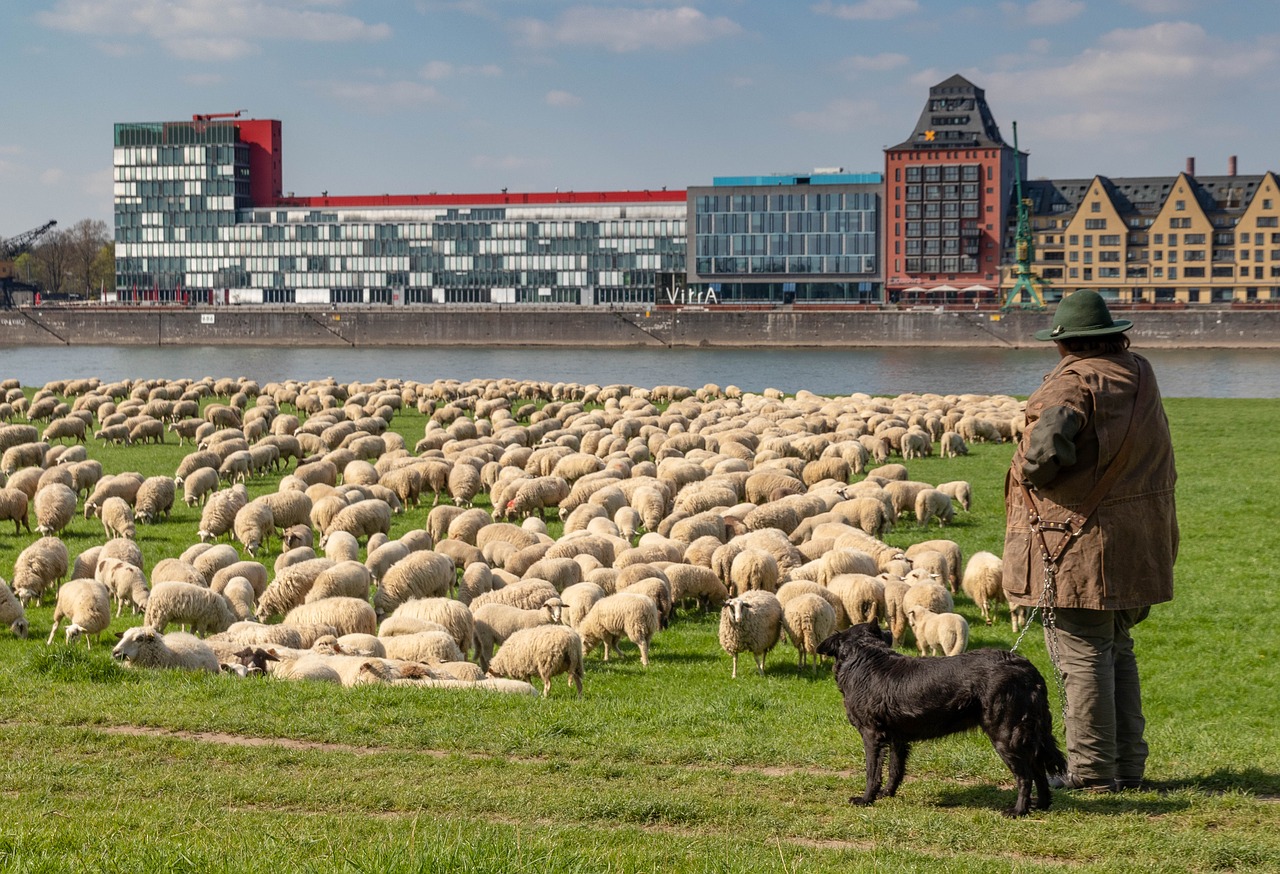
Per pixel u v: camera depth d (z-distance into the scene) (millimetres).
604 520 33875
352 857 9430
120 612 26047
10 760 13328
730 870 9602
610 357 182375
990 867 9867
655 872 9508
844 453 48938
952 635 21688
